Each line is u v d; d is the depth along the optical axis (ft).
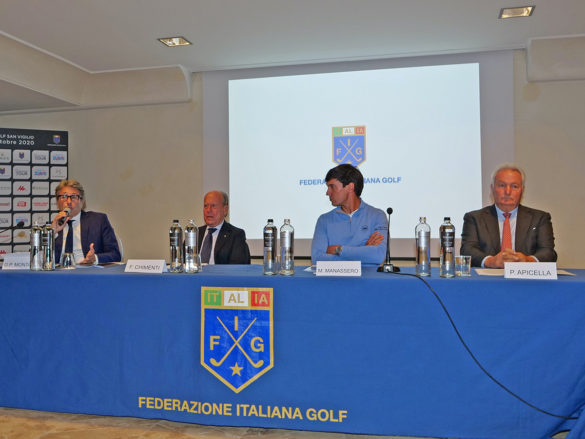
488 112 13.47
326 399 5.93
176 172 15.67
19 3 10.32
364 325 5.84
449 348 5.65
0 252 15.05
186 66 14.70
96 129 16.22
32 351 6.73
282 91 14.64
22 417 6.91
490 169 13.42
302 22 11.54
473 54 13.57
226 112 15.06
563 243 13.26
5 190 15.12
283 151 14.58
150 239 15.85
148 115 15.87
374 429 5.82
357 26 11.78
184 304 6.31
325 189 14.28
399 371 5.76
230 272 6.75
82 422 6.73
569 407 5.39
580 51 12.60
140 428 6.53
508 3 10.55
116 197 16.08
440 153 13.65
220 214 9.95
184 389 6.29
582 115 13.14
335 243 8.30
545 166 13.34
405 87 13.88
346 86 14.24
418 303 5.72
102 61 14.08
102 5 10.49
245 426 6.13
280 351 6.04
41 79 13.98
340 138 14.21
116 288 6.50
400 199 13.83
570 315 5.38
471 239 8.90
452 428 5.65
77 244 9.63
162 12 10.89
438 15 11.19
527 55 13.06
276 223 14.57
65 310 6.65
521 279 5.56
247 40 12.62
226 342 6.17
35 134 15.38
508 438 5.53
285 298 6.02
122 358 6.47
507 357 5.52
